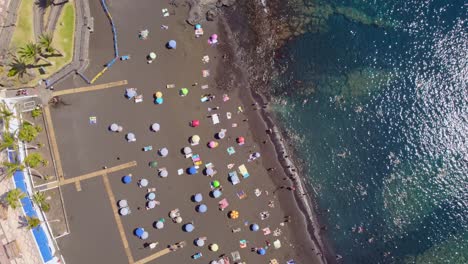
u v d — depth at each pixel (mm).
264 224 48688
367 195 51750
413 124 53688
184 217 47094
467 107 54250
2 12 46344
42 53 46938
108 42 49344
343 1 55500
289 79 52781
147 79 49312
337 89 53625
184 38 50969
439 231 51219
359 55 54594
